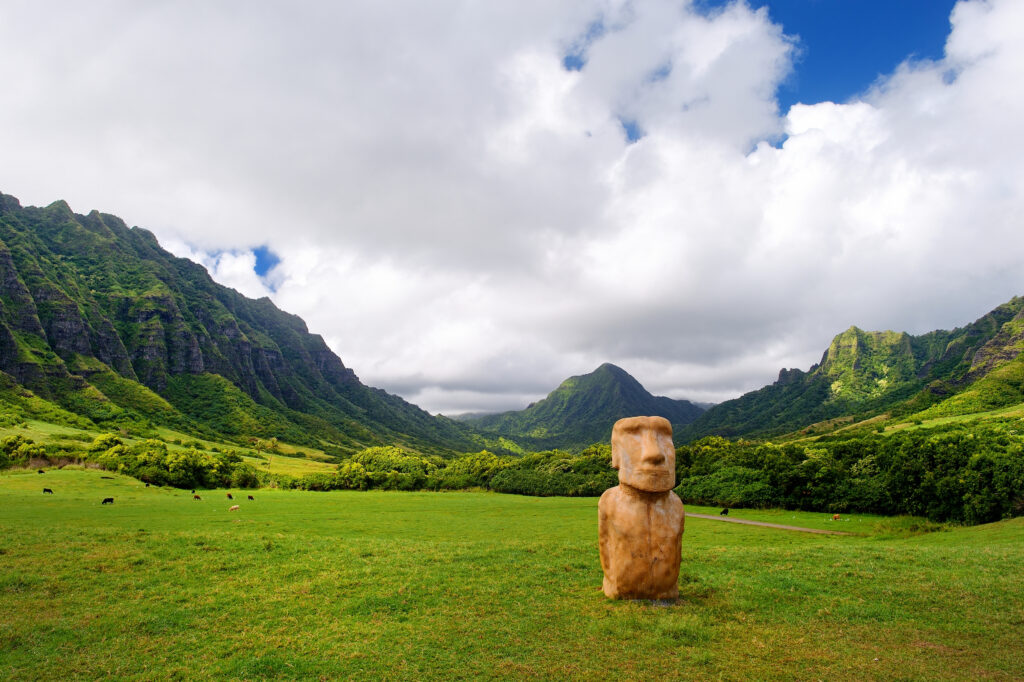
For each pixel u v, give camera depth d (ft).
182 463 262.88
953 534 107.65
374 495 292.81
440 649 37.06
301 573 55.88
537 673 33.37
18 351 497.46
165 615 43.57
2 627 40.29
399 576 54.24
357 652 36.45
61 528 80.79
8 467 232.53
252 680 32.81
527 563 60.23
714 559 64.75
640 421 47.09
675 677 32.78
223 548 65.87
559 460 345.51
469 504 229.45
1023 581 49.01
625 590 46.42
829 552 67.00
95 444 284.20
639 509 46.70
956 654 35.58
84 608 44.98
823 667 33.94
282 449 598.34
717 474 226.79
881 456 189.78
